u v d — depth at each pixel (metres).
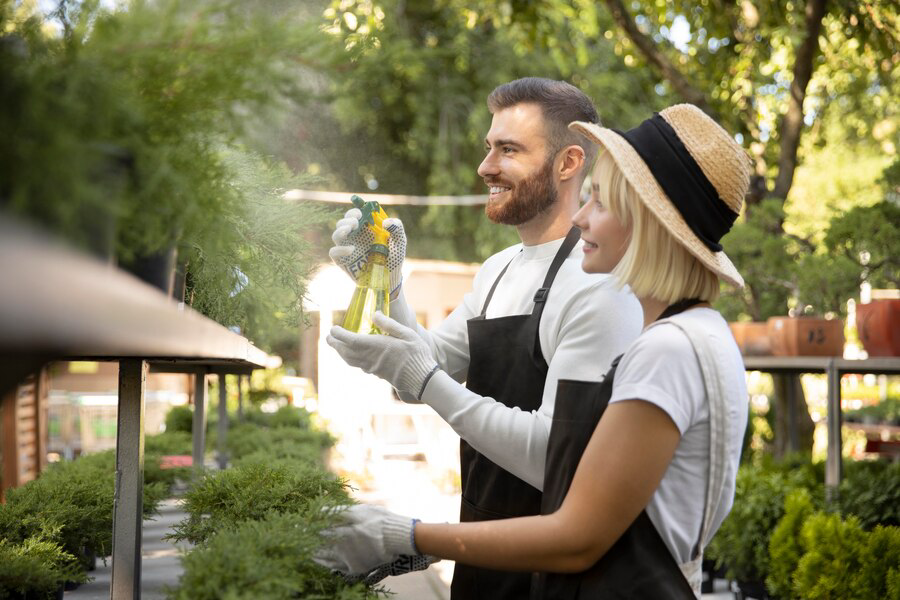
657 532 1.24
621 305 1.68
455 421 1.62
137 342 0.68
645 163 1.31
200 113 0.92
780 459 5.38
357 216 1.83
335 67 0.95
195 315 0.96
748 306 5.23
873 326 3.77
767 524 3.34
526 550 1.20
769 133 6.00
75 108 0.72
